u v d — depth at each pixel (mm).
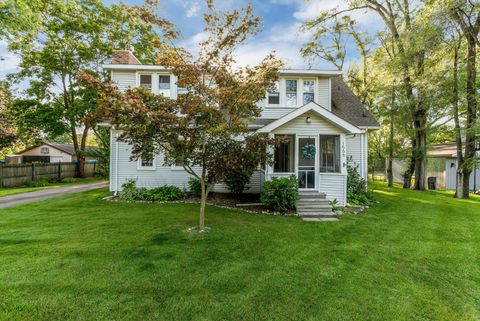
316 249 5414
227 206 9570
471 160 12977
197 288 3773
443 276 4285
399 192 15664
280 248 5422
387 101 17891
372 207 10180
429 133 17578
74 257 4738
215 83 6750
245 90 6191
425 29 12977
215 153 6121
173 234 6125
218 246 5430
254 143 6039
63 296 3492
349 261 4832
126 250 5105
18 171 16766
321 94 13008
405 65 14867
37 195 12109
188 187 12188
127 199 10617
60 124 20953
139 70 12320
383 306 3406
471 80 12984
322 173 10031
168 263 4566
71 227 6617
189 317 3127
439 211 9547
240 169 6012
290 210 8984
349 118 12688
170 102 5672
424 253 5281
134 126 5262
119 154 12094
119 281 3916
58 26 18656
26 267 4301
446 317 3211
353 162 12547
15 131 19156
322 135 10188
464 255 5191
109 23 20250
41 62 19609
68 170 22297
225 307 3334
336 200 9492
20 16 9742
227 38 6211
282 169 10094
